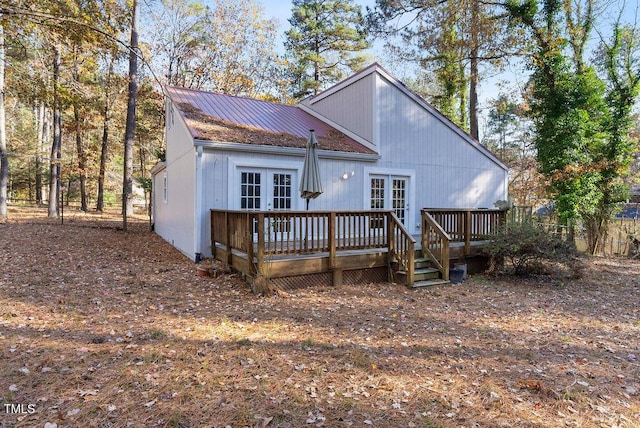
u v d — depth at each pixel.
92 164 22.16
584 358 4.34
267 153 9.05
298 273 6.74
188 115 9.38
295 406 3.08
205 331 4.74
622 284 8.62
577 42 14.59
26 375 3.38
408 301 6.54
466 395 3.39
